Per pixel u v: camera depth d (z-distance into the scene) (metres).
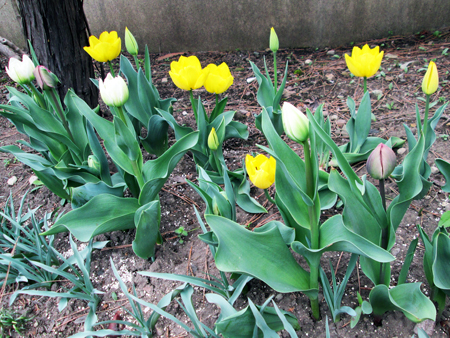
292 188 0.52
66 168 0.83
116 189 0.82
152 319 0.66
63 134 0.87
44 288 0.79
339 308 0.60
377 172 0.49
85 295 0.71
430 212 0.83
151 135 0.98
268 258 0.54
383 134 1.09
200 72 0.82
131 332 0.63
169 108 1.04
